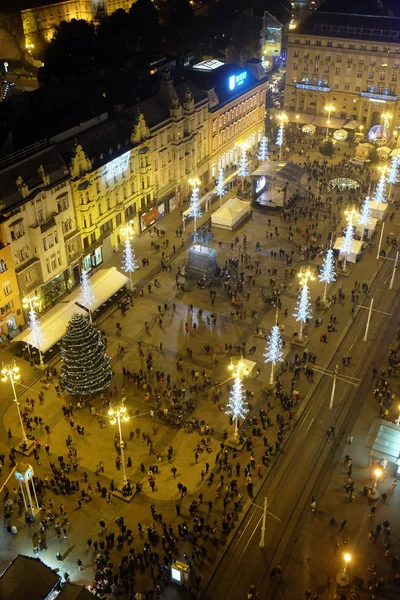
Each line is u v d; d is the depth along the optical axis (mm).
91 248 96875
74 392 72375
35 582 49062
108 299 91312
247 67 142625
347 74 147000
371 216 114500
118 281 91375
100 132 98062
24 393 75500
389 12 151000
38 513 60688
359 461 66438
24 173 83062
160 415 72000
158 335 85438
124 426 70750
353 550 57125
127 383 76875
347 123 148375
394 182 121750
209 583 54438
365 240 108562
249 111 139500
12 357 81625
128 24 168500
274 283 95875
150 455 67125
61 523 59750
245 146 140000
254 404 73875
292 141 148750
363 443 68625
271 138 150250
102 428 70438
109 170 97062
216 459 66125
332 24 146875
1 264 79562
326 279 89750
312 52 148500
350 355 82000
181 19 180750
